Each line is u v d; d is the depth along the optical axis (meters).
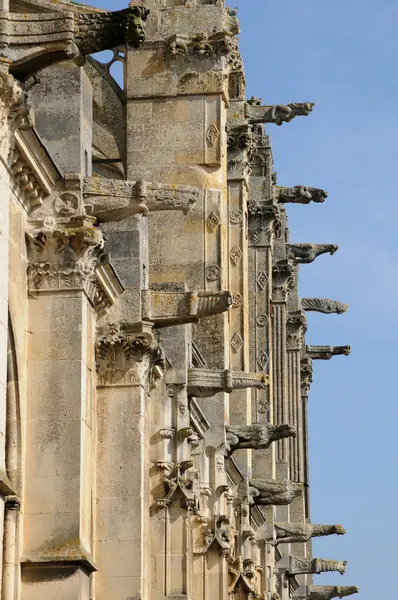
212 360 125.56
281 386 170.50
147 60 121.31
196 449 123.44
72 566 83.50
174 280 119.75
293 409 186.00
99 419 96.81
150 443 109.06
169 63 121.25
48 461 84.94
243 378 115.56
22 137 80.50
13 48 79.31
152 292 99.19
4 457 79.25
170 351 111.50
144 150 120.62
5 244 78.94
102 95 121.44
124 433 96.69
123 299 97.75
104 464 96.44
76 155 87.75
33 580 83.44
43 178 85.06
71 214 86.69
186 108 120.81
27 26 79.44
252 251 156.25
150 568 107.62
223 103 121.88
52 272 86.44
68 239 86.31
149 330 97.62
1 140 77.94
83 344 86.31
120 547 95.50
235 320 136.25
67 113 88.25
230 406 138.75
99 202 88.25
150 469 108.75
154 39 121.38
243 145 138.62
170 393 110.75
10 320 83.19
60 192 86.81
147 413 99.12
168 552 108.00
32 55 79.38
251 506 143.12
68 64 88.81
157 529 108.25
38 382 85.75
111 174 121.06
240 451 140.00
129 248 98.62
